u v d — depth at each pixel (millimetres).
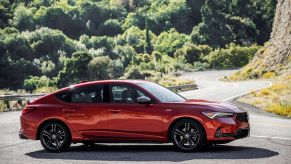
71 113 11602
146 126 11086
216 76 93250
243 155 10453
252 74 72125
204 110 10797
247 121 11266
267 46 77812
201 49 166375
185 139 10938
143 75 112125
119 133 11273
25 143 13344
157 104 11102
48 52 175750
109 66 135875
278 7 73188
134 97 11328
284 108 23719
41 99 12031
